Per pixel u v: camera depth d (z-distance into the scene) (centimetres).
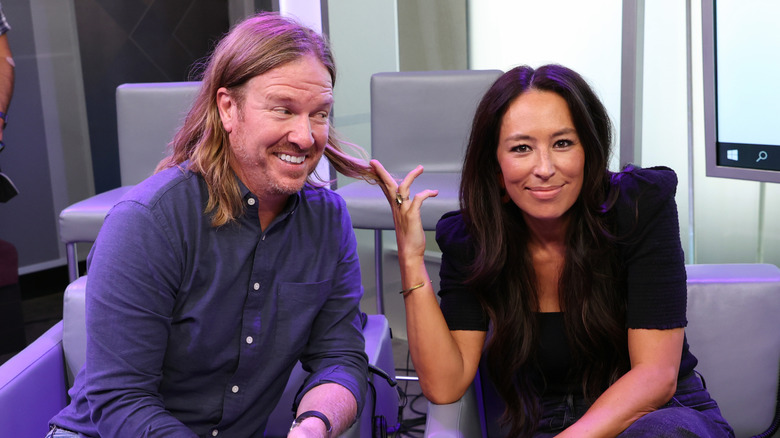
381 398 161
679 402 136
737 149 206
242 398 132
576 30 285
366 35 327
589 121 130
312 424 121
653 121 268
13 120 357
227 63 122
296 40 121
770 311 155
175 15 390
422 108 270
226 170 125
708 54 205
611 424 126
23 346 310
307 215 136
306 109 121
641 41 244
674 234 134
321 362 138
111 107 385
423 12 329
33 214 364
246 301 129
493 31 312
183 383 130
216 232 126
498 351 143
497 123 134
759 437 158
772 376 156
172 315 127
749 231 261
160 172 130
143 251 120
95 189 386
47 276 373
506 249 140
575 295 138
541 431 143
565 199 132
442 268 150
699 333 157
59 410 156
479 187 140
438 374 140
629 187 136
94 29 373
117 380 119
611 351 141
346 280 141
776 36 194
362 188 246
